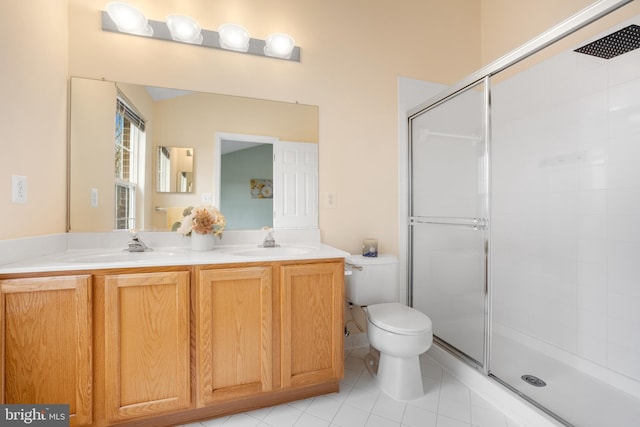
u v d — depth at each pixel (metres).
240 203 1.94
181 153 1.83
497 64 1.71
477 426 1.39
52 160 1.50
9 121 1.20
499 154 2.34
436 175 2.17
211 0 1.86
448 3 2.53
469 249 1.93
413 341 1.52
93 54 1.67
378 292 2.00
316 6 2.11
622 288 1.62
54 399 1.17
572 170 1.86
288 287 1.48
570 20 1.35
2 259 1.16
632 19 1.51
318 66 2.11
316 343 1.55
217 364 1.38
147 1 1.75
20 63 1.26
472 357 1.87
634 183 1.57
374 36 2.27
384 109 2.30
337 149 2.17
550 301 1.98
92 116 1.67
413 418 1.44
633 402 1.46
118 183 1.72
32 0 1.33
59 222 1.57
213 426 1.39
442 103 2.12
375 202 2.28
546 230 2.01
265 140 1.99
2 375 1.11
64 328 1.18
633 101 1.56
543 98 2.02
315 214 2.11
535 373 1.72
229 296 1.40
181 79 1.82
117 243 1.71
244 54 1.94
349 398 1.61
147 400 1.29
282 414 1.48
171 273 1.31
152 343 1.29
